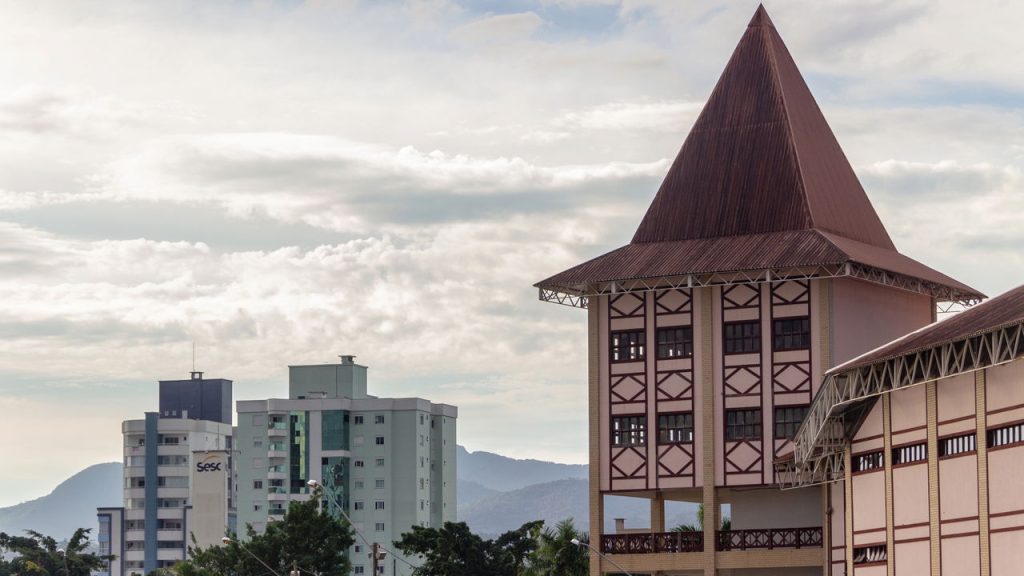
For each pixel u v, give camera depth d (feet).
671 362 396.57
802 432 347.36
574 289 409.49
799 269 381.40
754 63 420.77
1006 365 282.36
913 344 301.63
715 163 412.77
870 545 328.70
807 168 407.23
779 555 381.60
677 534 393.29
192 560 562.25
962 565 294.46
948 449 301.43
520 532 518.37
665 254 400.26
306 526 540.52
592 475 401.29
